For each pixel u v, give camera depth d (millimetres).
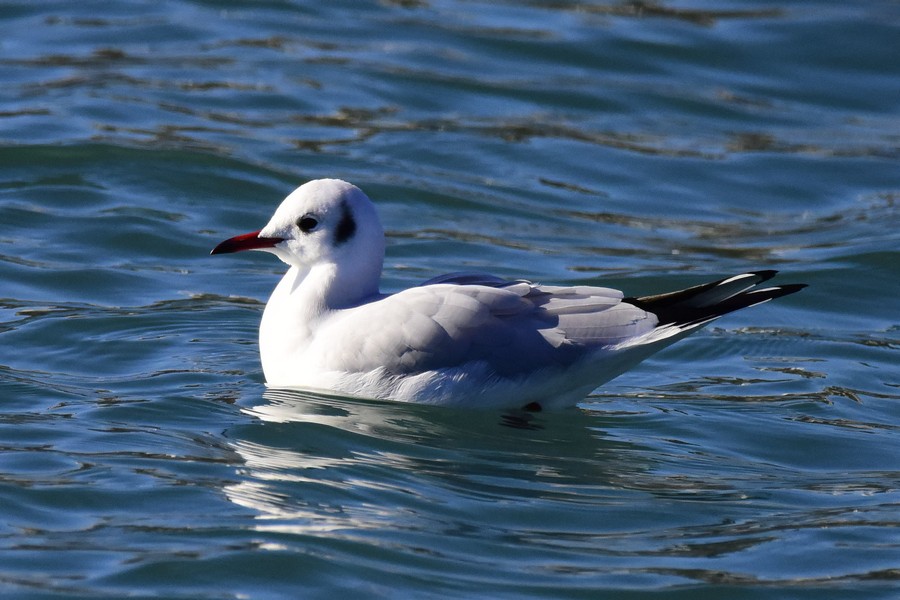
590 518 10172
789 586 9234
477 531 9852
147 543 9375
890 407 12805
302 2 24156
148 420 11570
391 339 11703
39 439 11062
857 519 10281
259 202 17688
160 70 21328
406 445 11273
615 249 17047
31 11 23344
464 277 12242
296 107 20375
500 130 20172
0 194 17297
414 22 23641
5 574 8914
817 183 19234
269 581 8992
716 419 12344
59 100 19984
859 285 16078
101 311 14312
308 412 11727
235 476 10492
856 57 22812
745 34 23406
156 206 17344
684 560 9547
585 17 24000
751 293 11547
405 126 20078
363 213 12234
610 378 12117
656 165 19453
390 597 8883
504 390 11727
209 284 15391
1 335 13508
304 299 12211
